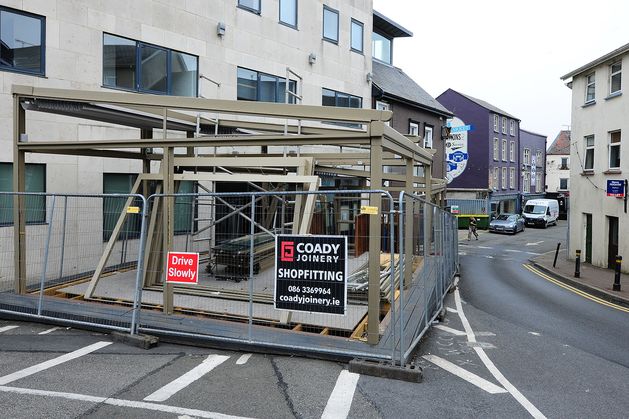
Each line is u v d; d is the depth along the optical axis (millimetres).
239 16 18266
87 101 9250
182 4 16266
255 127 13680
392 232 6387
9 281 10672
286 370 6434
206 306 8695
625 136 20875
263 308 8633
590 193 23703
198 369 6418
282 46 20250
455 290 15484
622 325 11023
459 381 6465
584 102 24562
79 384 5809
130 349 7234
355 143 7516
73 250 13164
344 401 5527
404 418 5172
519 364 7512
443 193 21922
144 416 4984
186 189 15234
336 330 7832
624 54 20984
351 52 24297
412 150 10297
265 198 13273
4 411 5016
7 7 12422
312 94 21906
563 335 9781
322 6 22516
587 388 6484
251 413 5145
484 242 36594
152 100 8844
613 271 21109
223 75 17656
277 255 6816
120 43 14727
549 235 42031
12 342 7508
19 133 9859
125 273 11688
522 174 61000
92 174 13961
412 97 30438
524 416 5391
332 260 6590
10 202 11859
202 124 13453
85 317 8219
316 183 8898
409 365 6453
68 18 13484
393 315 6348
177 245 13172
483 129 50656
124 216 10008
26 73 12766
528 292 15797
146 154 12273
